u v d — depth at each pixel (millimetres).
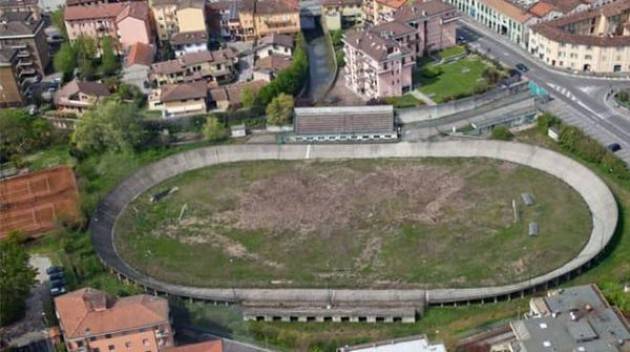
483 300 174125
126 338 159500
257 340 169625
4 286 176500
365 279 187250
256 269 194500
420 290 180750
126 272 193875
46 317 176375
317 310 175000
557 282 175250
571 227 197250
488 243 195500
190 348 152875
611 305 157250
